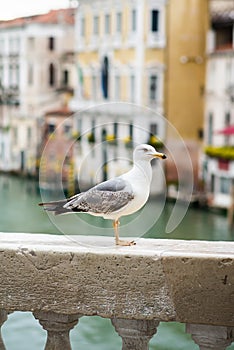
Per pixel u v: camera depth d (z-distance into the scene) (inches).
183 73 1867.6
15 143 2290.8
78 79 2174.0
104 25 2054.6
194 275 127.0
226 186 1553.9
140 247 131.2
